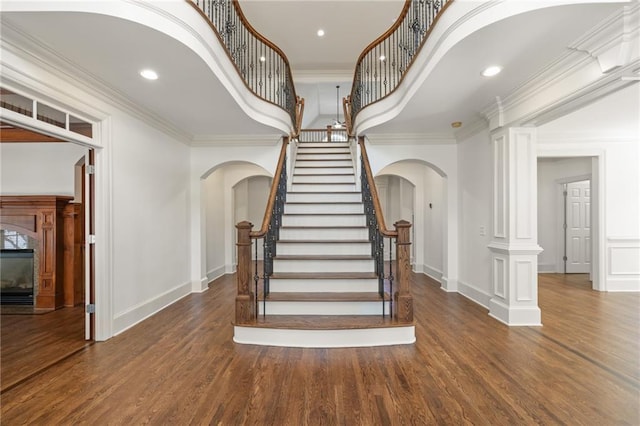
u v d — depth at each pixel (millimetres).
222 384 2504
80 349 3141
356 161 6086
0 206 4645
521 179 3787
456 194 5465
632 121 4660
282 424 2051
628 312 4270
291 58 7746
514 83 3287
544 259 7340
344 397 2332
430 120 4539
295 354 3014
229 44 4016
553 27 2316
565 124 4840
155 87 3398
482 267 4664
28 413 2145
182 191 5211
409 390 2412
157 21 2389
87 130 3328
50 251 4598
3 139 4668
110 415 2129
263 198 9039
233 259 7707
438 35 2807
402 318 3281
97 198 3363
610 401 2260
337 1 5777
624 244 5512
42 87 2646
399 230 3314
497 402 2258
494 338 3369
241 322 3305
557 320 3943
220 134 5355
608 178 5488
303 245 4395
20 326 3865
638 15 2117
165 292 4660
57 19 2242
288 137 5586
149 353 3051
